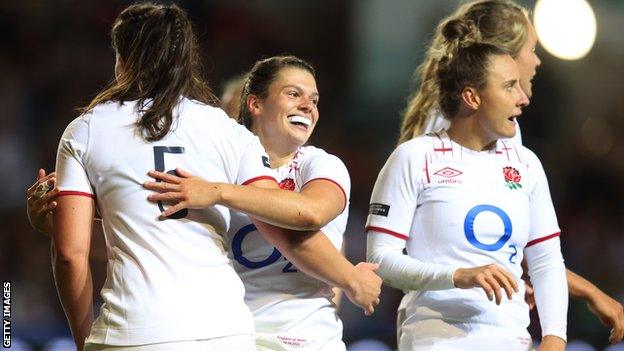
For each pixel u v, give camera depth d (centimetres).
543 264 1407
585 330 2669
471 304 1332
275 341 1281
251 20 3875
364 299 1247
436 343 1324
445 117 1405
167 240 1120
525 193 1380
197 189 1124
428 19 3912
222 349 1099
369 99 3916
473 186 1352
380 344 2511
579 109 3759
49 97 3591
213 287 1121
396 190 1367
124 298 1099
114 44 1225
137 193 1127
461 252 1338
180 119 1168
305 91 1350
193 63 1217
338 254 1228
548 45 2258
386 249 1352
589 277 3391
